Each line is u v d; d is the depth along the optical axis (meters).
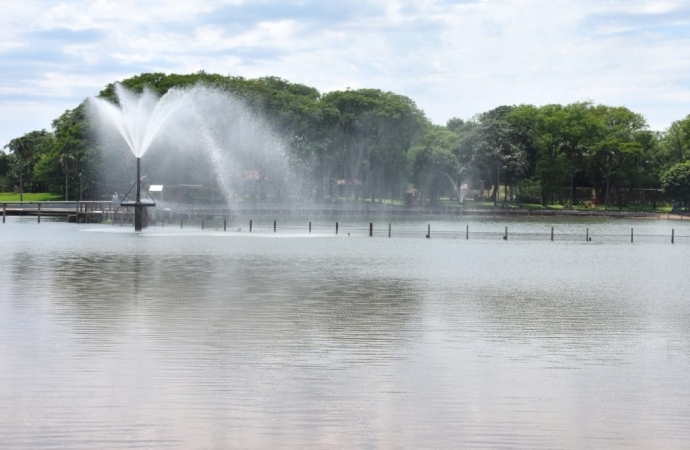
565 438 15.37
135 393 17.81
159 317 27.20
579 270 47.31
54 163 139.88
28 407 16.75
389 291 35.00
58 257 50.00
